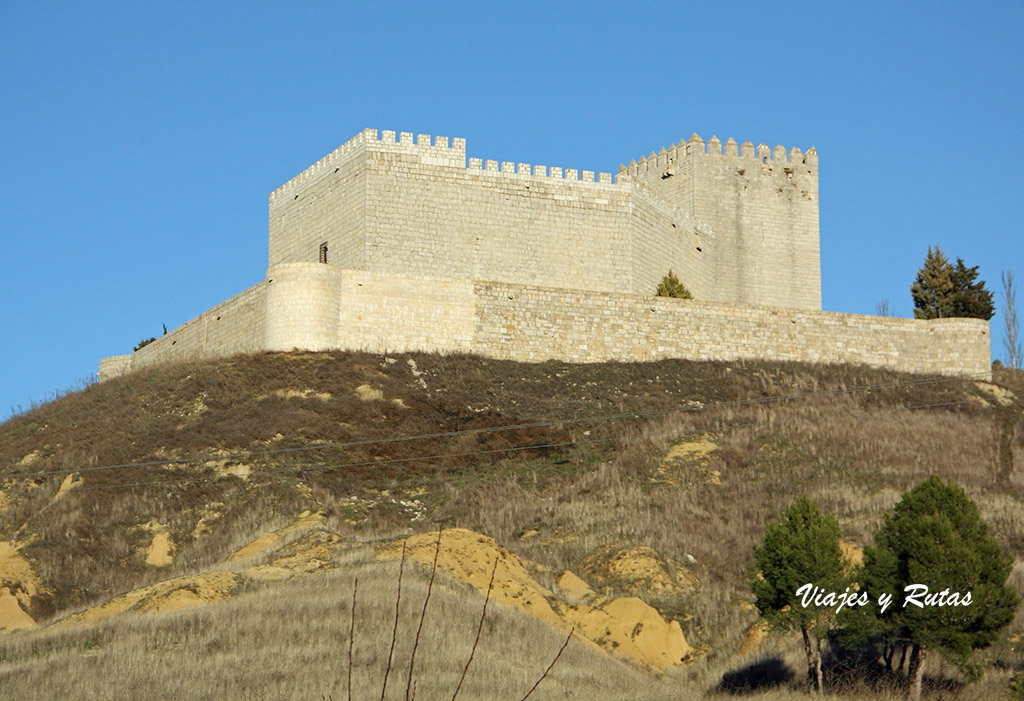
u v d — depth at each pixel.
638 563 40.94
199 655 29.31
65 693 26.56
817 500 47.44
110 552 45.09
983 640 31.62
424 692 26.67
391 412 54.88
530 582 39.00
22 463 52.22
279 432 52.62
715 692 32.22
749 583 37.81
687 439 54.03
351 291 59.44
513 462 52.78
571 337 62.69
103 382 62.44
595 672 30.77
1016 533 45.47
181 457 51.19
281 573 38.12
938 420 58.91
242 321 61.81
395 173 64.00
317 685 26.94
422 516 48.03
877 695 31.47
